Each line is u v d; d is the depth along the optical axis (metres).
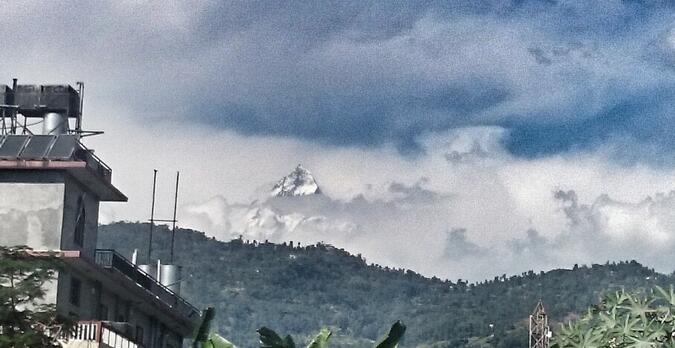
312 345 43.44
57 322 62.59
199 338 43.19
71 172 80.56
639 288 66.38
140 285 91.62
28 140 81.44
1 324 60.22
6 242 79.81
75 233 81.94
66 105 87.19
